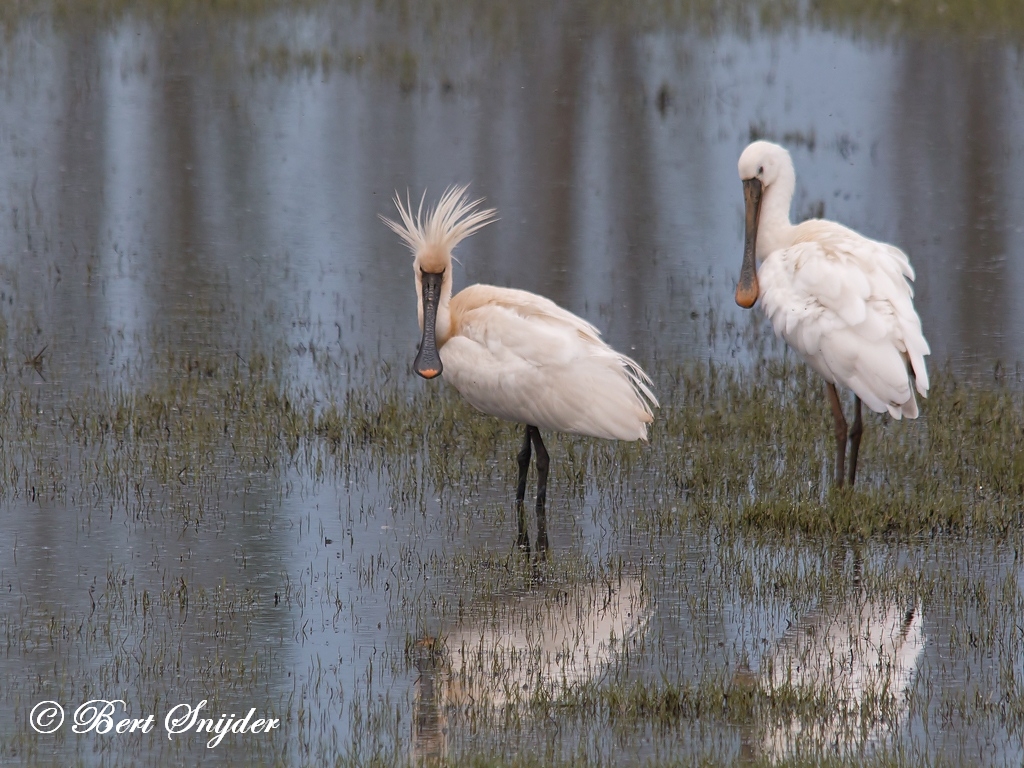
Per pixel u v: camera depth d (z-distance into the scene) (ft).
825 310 47.03
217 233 81.51
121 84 112.37
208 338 64.85
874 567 42.47
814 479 49.06
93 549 43.45
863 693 34.78
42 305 68.74
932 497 46.19
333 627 38.86
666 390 58.44
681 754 32.24
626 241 81.41
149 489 48.08
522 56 124.57
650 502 47.73
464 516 46.68
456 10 140.67
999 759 31.96
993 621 38.63
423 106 109.29
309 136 101.14
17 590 40.55
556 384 46.24
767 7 142.51
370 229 83.15
